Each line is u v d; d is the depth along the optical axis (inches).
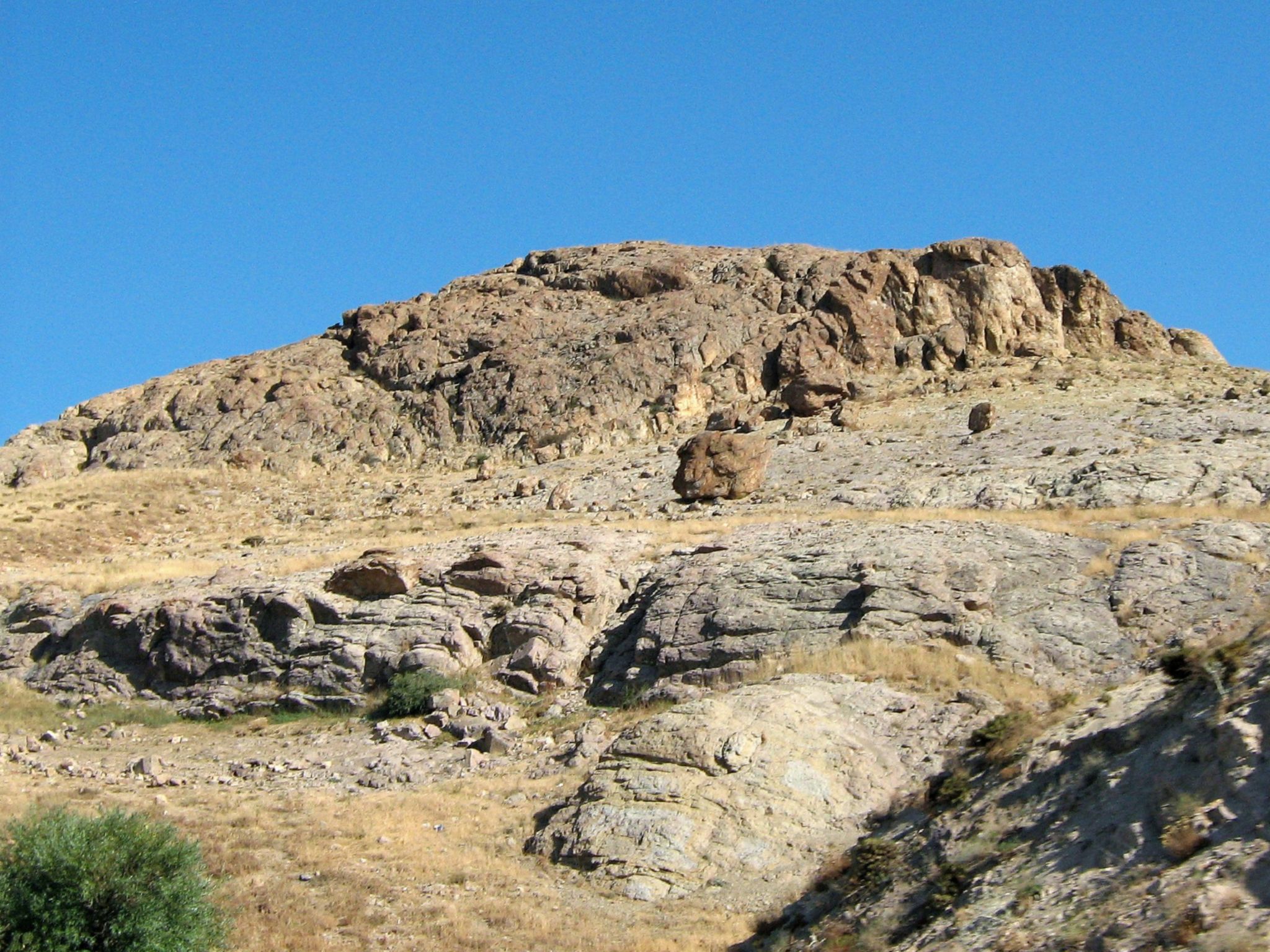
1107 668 1302.9
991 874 724.0
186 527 2859.3
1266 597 1370.6
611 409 3221.0
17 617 1940.2
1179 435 2267.5
